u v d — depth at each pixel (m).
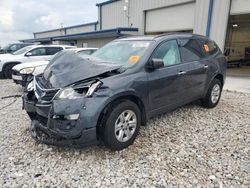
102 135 3.17
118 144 3.26
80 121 2.90
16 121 4.57
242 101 6.32
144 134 3.90
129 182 2.64
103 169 2.89
